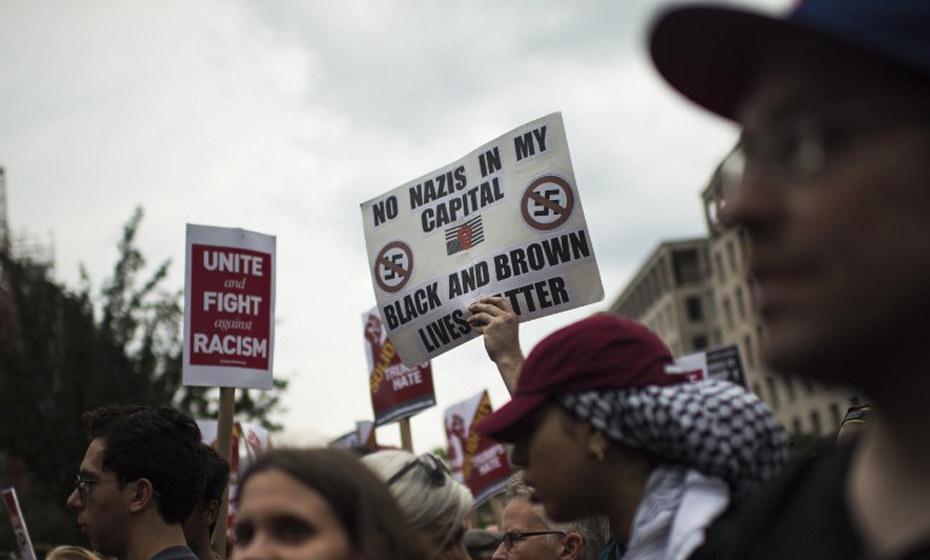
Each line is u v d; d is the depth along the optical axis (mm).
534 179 4598
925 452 1208
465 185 4816
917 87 1114
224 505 4191
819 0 1177
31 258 22734
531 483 2248
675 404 2098
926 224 1108
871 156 1125
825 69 1155
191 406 22438
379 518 2021
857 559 1269
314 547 1934
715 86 1389
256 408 21062
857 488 1330
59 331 22125
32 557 5836
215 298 5426
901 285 1111
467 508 2570
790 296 1164
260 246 5590
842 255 1130
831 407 53688
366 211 5125
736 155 1272
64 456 21422
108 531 3477
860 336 1136
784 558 1374
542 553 3662
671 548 1893
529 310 4566
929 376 1160
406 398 7320
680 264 76938
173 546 3473
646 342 2201
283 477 1992
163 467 3498
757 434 2104
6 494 5922
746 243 1231
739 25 1258
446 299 4801
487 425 2268
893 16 1116
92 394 21328
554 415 2209
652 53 1372
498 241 4664
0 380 21656
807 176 1155
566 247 4496
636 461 2166
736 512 1918
